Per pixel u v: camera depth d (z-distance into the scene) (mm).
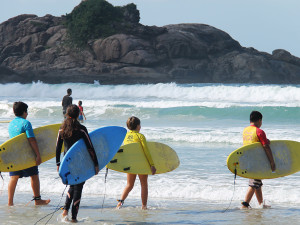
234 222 17016
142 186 19328
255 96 107375
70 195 16938
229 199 21281
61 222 16828
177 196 21891
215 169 28609
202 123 60312
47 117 71438
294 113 66438
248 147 18641
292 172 19016
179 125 57625
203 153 35500
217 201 20922
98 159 16781
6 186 23609
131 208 19469
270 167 18766
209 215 18203
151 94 134125
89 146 16266
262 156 18766
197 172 27609
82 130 16266
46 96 157250
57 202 20516
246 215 18156
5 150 18281
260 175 18609
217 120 63844
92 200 21078
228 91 114062
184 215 18203
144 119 66812
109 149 17188
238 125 56875
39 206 19688
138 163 18641
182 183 24047
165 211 18891
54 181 24453
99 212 18672
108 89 145125
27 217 17641
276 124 57750
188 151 36594
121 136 17734
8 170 18266
